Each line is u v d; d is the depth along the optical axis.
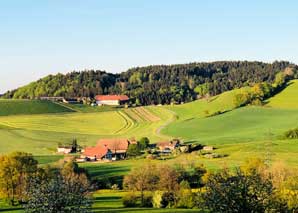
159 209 80.19
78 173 118.12
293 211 51.56
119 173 131.38
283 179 81.50
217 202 41.28
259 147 167.25
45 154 191.88
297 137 189.75
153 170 104.44
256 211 40.78
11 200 95.69
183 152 181.62
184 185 101.06
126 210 78.62
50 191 46.94
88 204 48.22
